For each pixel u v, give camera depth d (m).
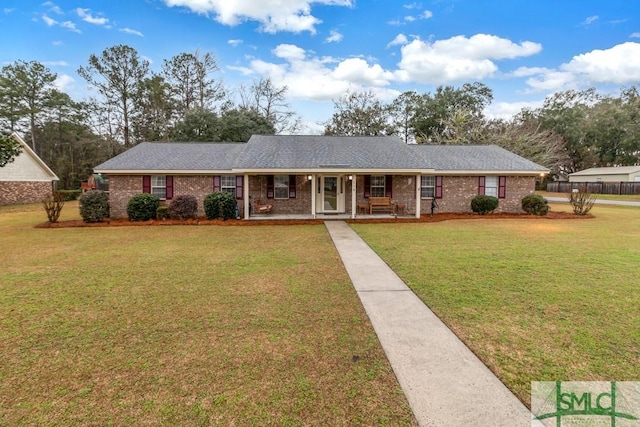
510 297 5.05
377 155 15.97
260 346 3.58
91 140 34.41
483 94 40.78
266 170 14.27
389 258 7.61
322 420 2.45
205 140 29.16
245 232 11.59
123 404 2.64
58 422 2.44
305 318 4.32
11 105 34.81
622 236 10.44
